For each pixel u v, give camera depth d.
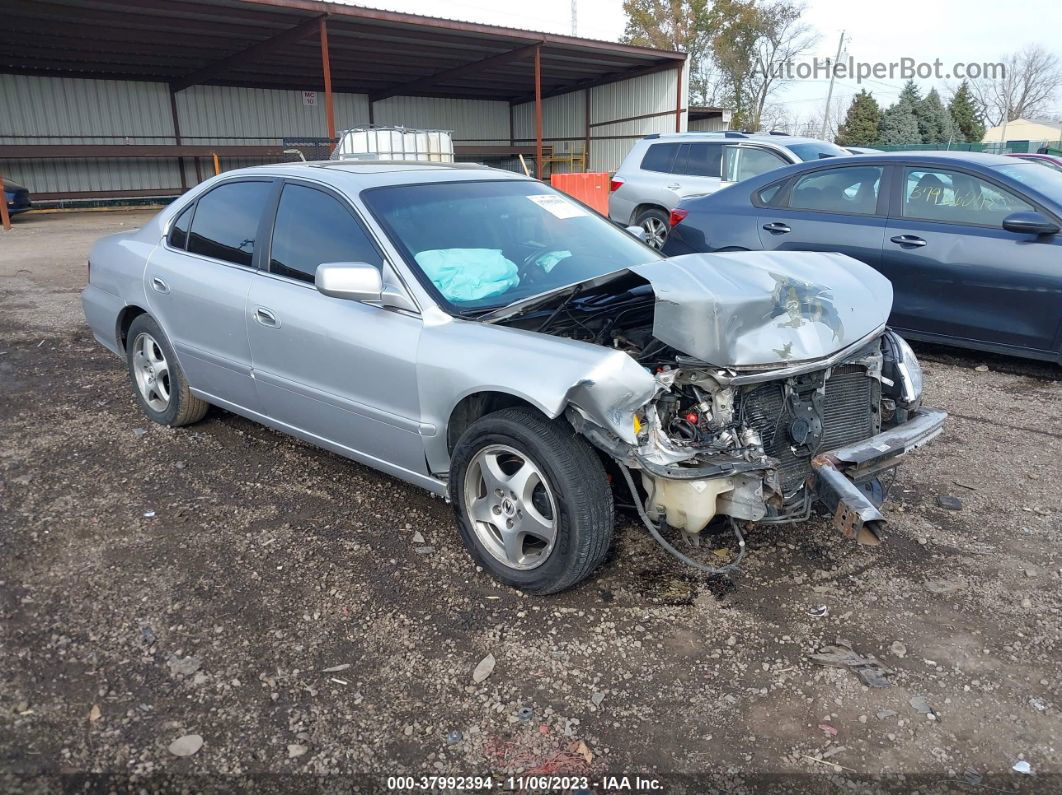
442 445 3.31
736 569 3.35
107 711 2.50
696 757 2.36
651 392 2.78
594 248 4.11
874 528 2.80
